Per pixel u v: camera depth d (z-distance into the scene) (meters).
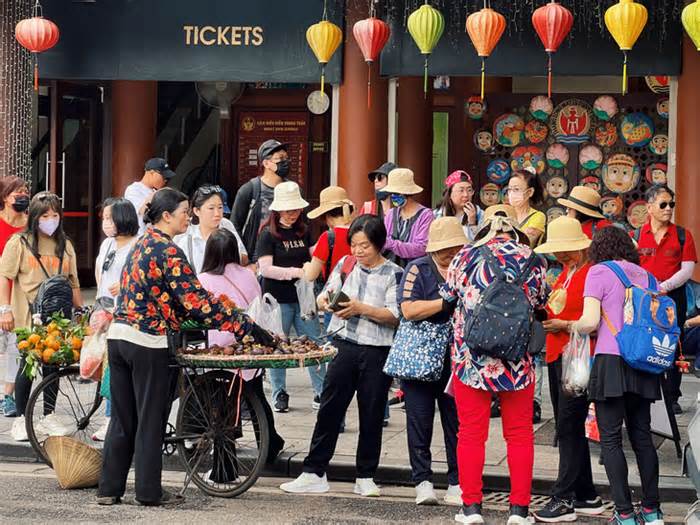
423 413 8.30
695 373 13.51
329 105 18.55
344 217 10.55
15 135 14.74
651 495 7.62
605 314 7.56
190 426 8.63
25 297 10.41
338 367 8.55
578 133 15.36
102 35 14.56
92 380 9.23
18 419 9.95
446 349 8.11
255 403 8.41
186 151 19.89
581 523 7.98
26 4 14.59
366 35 12.77
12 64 14.67
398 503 8.45
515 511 7.60
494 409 11.11
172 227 8.19
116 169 17.50
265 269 10.80
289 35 14.25
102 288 10.22
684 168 13.67
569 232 8.14
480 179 15.89
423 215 10.45
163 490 8.27
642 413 7.64
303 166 18.89
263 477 9.29
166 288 8.03
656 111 15.08
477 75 13.84
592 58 13.67
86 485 8.73
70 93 19.17
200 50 14.41
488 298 7.30
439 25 12.48
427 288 8.05
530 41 13.74
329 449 8.74
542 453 9.70
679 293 11.24
